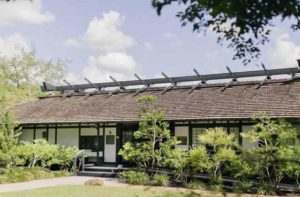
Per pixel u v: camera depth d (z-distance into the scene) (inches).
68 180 882.8
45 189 714.8
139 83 1170.0
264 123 766.5
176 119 909.2
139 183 808.9
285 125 709.9
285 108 815.1
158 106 952.3
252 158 709.3
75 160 1003.9
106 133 1066.1
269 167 736.3
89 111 1107.9
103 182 792.3
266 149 691.4
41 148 1007.6
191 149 818.2
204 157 768.3
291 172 699.4
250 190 713.0
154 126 834.2
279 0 177.5
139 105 1047.6
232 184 765.9
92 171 1000.2
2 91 1776.6
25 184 809.5
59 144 1131.9
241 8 176.7
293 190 704.4
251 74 997.2
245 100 909.2
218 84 1047.6
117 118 1001.5
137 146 858.1
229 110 879.7
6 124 976.9
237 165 709.9
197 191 705.6
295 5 176.9
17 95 1873.8
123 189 717.9
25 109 1280.8
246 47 209.5
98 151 1055.6
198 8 188.4
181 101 1006.4
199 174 820.0
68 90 1347.2
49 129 1152.2
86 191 688.4
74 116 1093.8
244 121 853.2
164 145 832.9
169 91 1101.7
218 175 784.3
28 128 1187.3
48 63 2094.0
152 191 695.7
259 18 182.4
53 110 1196.5
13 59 2027.6
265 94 914.1
